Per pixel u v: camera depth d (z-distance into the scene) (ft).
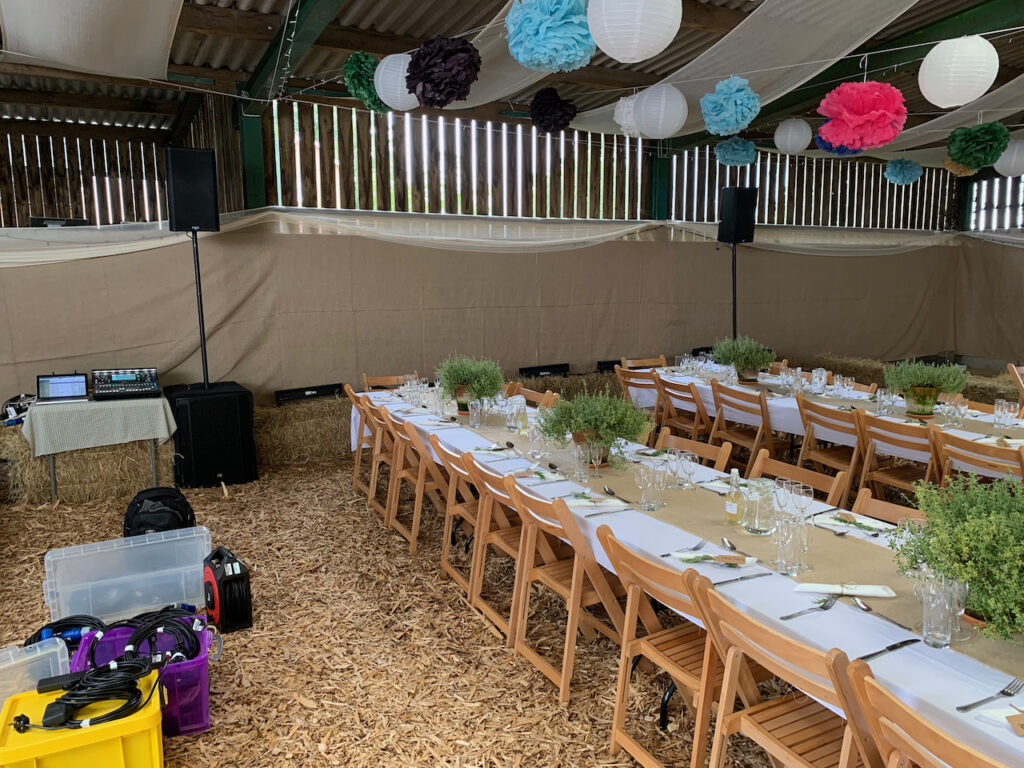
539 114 16.60
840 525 8.18
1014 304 32.50
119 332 18.47
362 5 16.22
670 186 29.12
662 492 9.61
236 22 15.87
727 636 6.25
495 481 9.71
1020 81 17.63
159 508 12.33
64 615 10.06
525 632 9.97
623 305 26.48
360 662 9.59
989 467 11.52
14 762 6.12
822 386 17.61
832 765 5.74
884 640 5.73
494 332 24.11
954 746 4.22
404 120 23.54
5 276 17.11
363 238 21.59
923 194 35.22
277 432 19.24
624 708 7.72
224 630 10.34
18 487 15.72
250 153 20.54
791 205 31.89
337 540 13.85
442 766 7.61
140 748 6.64
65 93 25.38
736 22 16.35
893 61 18.70
